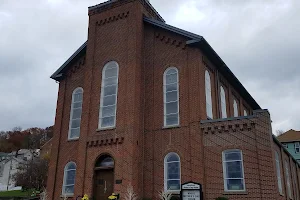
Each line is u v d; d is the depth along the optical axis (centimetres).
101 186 1989
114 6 2339
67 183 2222
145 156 2030
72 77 2523
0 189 6234
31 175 4416
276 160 2064
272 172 1684
